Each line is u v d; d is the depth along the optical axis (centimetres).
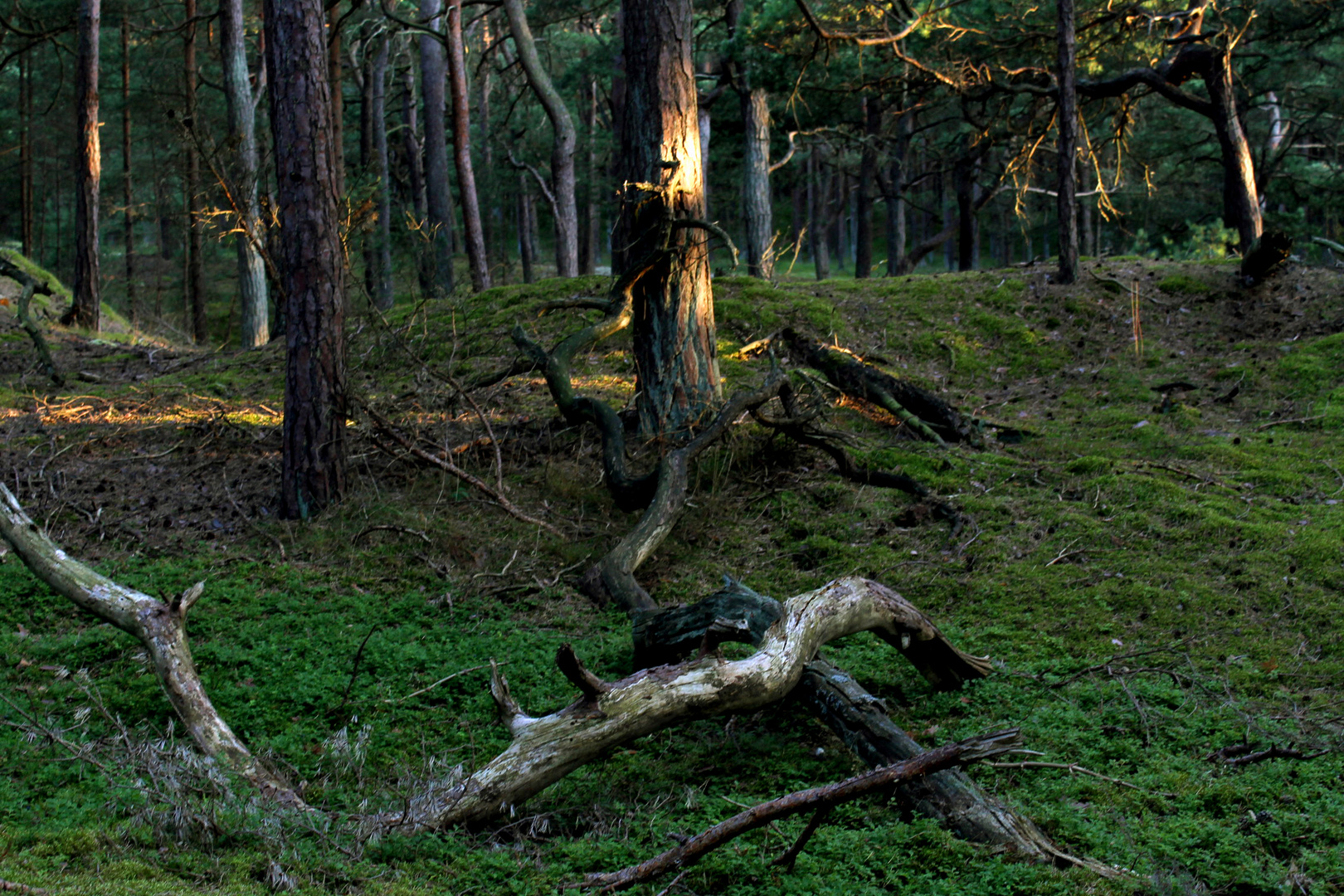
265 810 454
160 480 1012
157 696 630
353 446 1059
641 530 798
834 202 3791
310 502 911
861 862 432
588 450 1026
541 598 785
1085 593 742
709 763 555
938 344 1298
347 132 3944
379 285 2097
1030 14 1717
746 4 1766
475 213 2033
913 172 3522
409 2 3222
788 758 554
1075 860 426
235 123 1917
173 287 3488
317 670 673
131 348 1730
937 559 816
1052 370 1251
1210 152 2880
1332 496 866
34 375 1478
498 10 3117
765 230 2038
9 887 330
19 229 4584
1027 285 1433
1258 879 413
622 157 1004
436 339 1355
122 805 456
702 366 998
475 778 471
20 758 538
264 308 1914
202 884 373
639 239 980
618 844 452
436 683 634
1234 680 615
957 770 482
